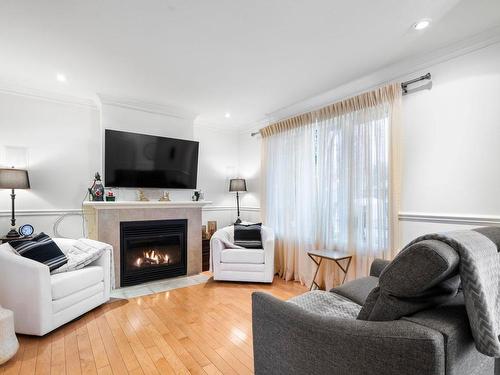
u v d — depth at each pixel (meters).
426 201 2.54
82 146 3.75
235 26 2.14
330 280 3.29
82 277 2.55
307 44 2.39
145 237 3.68
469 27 2.13
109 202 3.34
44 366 1.85
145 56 2.60
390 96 2.75
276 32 2.22
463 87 2.33
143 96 3.61
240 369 1.83
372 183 2.90
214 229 4.73
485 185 2.21
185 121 4.21
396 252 2.68
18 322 2.22
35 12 1.97
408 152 2.68
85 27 2.15
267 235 3.72
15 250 2.48
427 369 0.81
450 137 2.40
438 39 2.30
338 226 3.25
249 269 3.57
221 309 2.78
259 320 1.31
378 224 2.82
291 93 3.48
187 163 4.19
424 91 2.57
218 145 5.03
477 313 0.90
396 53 2.53
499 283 1.05
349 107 3.15
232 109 4.13
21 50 2.50
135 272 3.59
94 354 1.99
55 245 2.70
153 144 3.86
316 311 1.55
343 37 2.28
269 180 4.27
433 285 0.95
